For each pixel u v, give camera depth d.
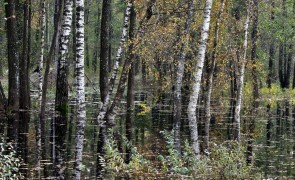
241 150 14.02
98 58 67.25
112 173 12.51
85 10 57.78
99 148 15.72
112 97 36.06
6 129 19.31
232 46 27.14
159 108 30.69
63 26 24.16
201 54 22.17
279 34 37.94
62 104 24.48
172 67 30.41
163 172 12.70
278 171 13.25
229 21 28.08
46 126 20.56
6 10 24.11
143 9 24.62
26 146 15.78
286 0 39.38
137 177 12.20
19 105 26.34
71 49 44.28
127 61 22.44
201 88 40.00
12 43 24.31
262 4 30.81
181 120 24.11
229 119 25.55
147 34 24.56
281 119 25.91
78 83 18.00
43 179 11.68
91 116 24.66
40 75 29.23
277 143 17.91
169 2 24.39
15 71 24.45
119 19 60.03
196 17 27.86
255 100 37.16
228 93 45.28
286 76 51.81
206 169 12.46
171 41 26.55
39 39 41.31
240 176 12.25
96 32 58.44
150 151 15.51
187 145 13.96
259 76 38.00
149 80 51.66
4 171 10.66
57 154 14.63
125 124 22.09
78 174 12.28
